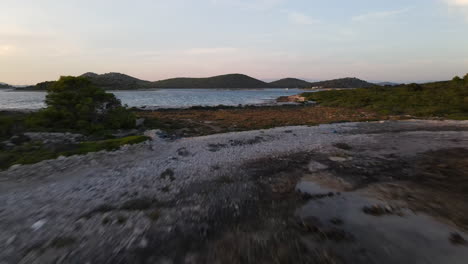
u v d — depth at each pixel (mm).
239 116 34938
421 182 8617
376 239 5191
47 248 4824
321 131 19516
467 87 47094
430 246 4934
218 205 6879
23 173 8617
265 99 85375
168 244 5020
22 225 5625
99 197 7273
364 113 36000
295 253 4730
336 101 55438
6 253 4641
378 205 6824
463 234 5375
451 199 7215
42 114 17688
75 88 20391
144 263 4434
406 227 5660
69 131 16234
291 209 6641
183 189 8023
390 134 18031
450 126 21406
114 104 22203
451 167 10250
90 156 10828
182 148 13578
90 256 4609
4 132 14000
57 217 6055
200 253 4738
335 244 5016
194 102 69375
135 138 14094
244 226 5758
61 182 8203
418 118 28547
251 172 9797
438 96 43188
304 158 11805
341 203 6984
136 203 6941
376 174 9492
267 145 14578
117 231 5473
